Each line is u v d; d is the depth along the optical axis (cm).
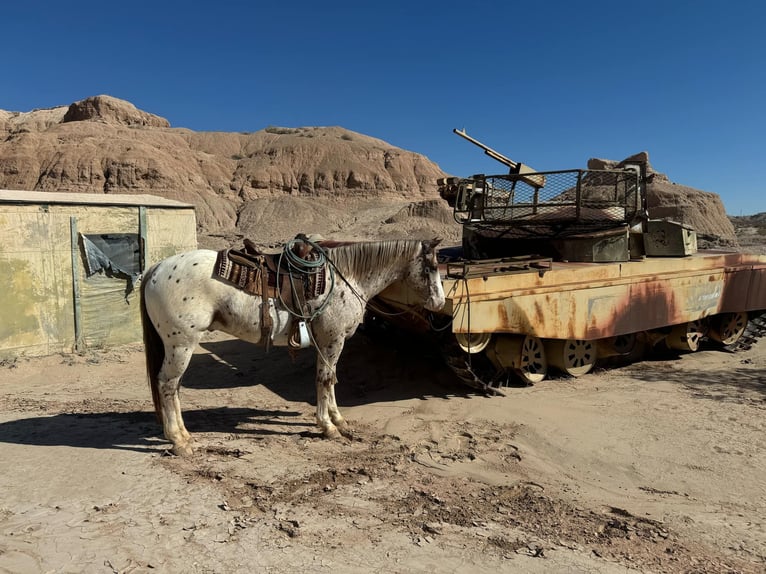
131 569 359
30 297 991
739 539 413
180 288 520
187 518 426
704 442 605
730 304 1067
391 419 680
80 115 13838
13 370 912
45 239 1004
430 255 620
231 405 751
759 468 542
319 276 567
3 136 11731
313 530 412
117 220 1095
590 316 825
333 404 645
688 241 1014
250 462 539
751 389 819
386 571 362
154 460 536
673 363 1016
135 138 11250
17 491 468
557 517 445
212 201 10312
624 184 930
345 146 12744
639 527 429
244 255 550
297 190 11688
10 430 623
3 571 354
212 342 1170
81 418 673
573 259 899
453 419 682
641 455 575
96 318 1076
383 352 987
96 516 427
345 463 545
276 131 15612
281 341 566
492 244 1008
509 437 623
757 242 4419
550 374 885
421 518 436
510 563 373
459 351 718
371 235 8456
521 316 746
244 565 366
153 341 548
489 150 991
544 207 941
